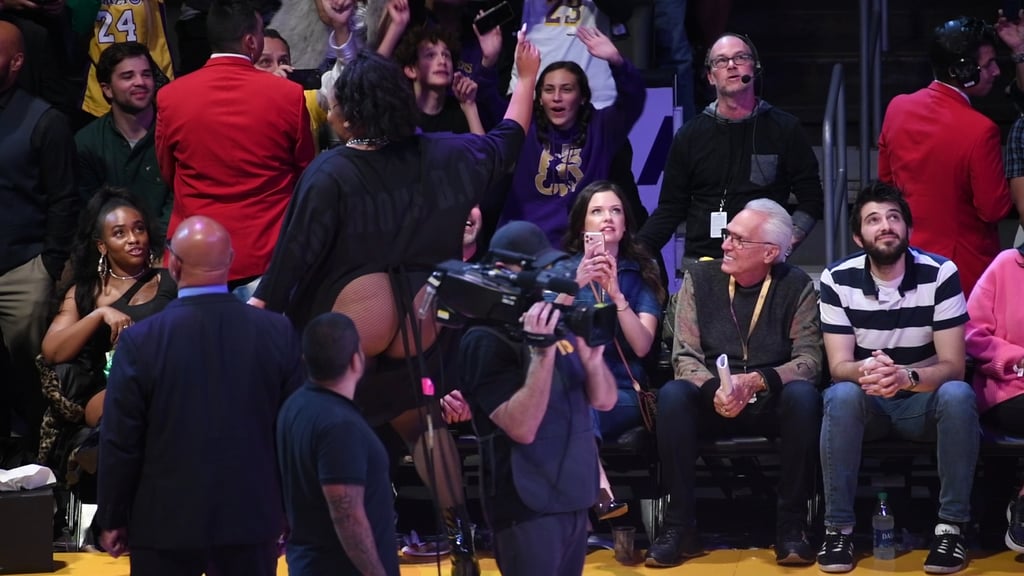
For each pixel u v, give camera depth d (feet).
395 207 32.94
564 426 29.14
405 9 46.75
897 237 41.42
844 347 42.47
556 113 47.70
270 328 30.76
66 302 46.14
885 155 47.88
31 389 48.88
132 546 30.35
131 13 54.90
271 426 30.60
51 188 48.21
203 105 42.86
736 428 42.70
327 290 33.12
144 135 50.47
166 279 46.06
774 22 64.54
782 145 47.14
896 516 45.68
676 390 42.19
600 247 35.45
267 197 43.42
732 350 43.55
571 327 27.86
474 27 48.16
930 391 41.19
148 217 46.32
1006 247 55.47
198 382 29.99
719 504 47.09
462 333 34.19
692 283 44.34
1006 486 44.34
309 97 47.55
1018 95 49.78
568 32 52.70
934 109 46.16
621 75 48.55
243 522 30.12
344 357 28.17
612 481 46.62
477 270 28.81
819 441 41.73
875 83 56.80
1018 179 45.19
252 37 43.47
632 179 50.11
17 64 47.96
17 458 46.39
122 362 29.94
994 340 42.93
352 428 27.84
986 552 42.47
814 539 43.60
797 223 46.75
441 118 48.57
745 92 46.83
